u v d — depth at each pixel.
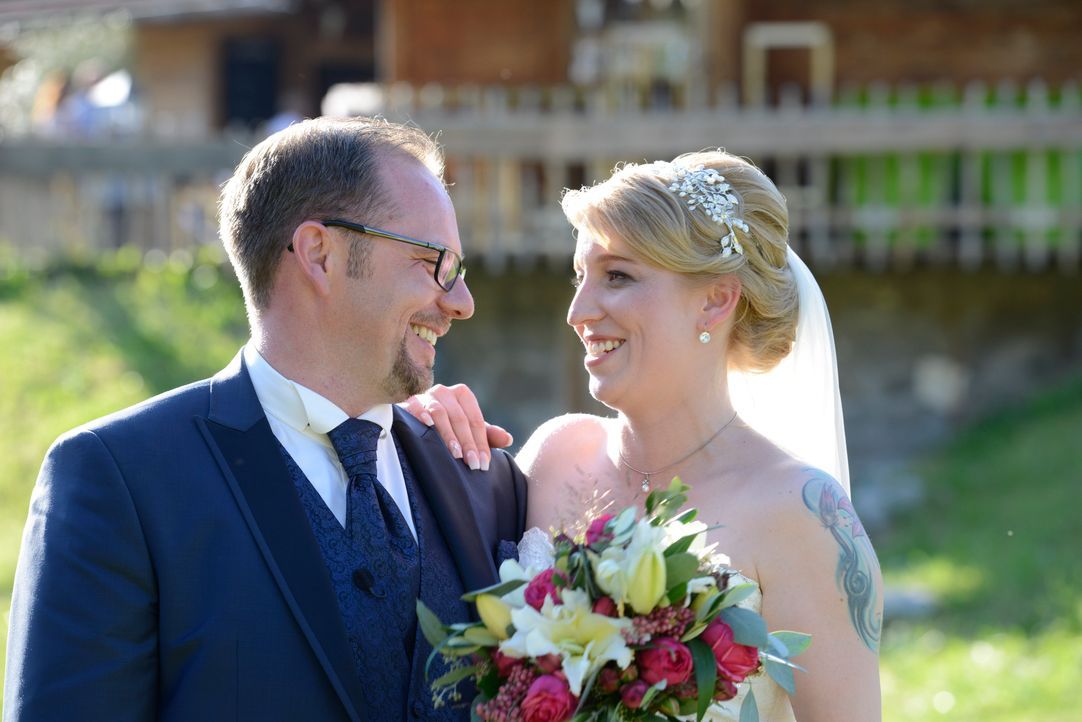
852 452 12.41
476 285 12.67
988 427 12.12
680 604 2.52
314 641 2.66
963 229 12.05
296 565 2.71
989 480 10.91
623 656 2.44
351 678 2.66
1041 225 11.88
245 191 2.89
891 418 12.42
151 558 2.65
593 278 3.15
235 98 20.25
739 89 13.88
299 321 2.86
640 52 13.66
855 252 12.21
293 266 2.84
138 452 2.71
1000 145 11.61
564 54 13.76
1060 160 11.91
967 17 14.14
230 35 20.06
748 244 3.12
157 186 13.51
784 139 11.81
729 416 3.21
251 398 2.86
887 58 14.27
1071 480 10.27
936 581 8.92
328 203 2.81
